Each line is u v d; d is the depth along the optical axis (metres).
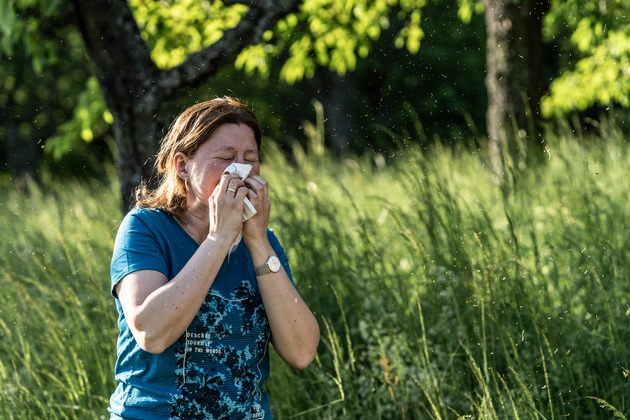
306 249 10.23
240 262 5.69
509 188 11.22
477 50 44.75
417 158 11.01
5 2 10.92
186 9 12.77
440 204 10.21
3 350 9.83
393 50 45.12
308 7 15.05
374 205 13.50
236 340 5.55
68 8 10.77
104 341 9.49
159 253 5.54
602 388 8.05
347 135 46.28
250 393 5.56
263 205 5.57
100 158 36.56
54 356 8.88
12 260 12.20
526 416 7.50
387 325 9.10
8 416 8.20
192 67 10.05
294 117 48.44
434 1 29.45
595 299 8.80
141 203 5.95
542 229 11.23
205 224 5.74
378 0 17.00
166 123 10.21
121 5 10.03
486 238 9.62
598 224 10.16
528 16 17.33
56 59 12.38
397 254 11.25
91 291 9.60
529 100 17.47
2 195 22.75
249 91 46.28
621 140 14.47
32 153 52.38
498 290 8.68
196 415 5.40
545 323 8.62
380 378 8.58
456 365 8.64
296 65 17.83
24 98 51.12
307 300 9.84
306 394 8.75
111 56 10.03
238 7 12.82
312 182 12.44
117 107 10.14
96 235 12.92
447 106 45.59
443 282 9.18
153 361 5.39
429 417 8.26
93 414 8.33
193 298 5.20
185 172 5.75
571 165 12.63
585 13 16.75
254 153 5.72
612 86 19.55
